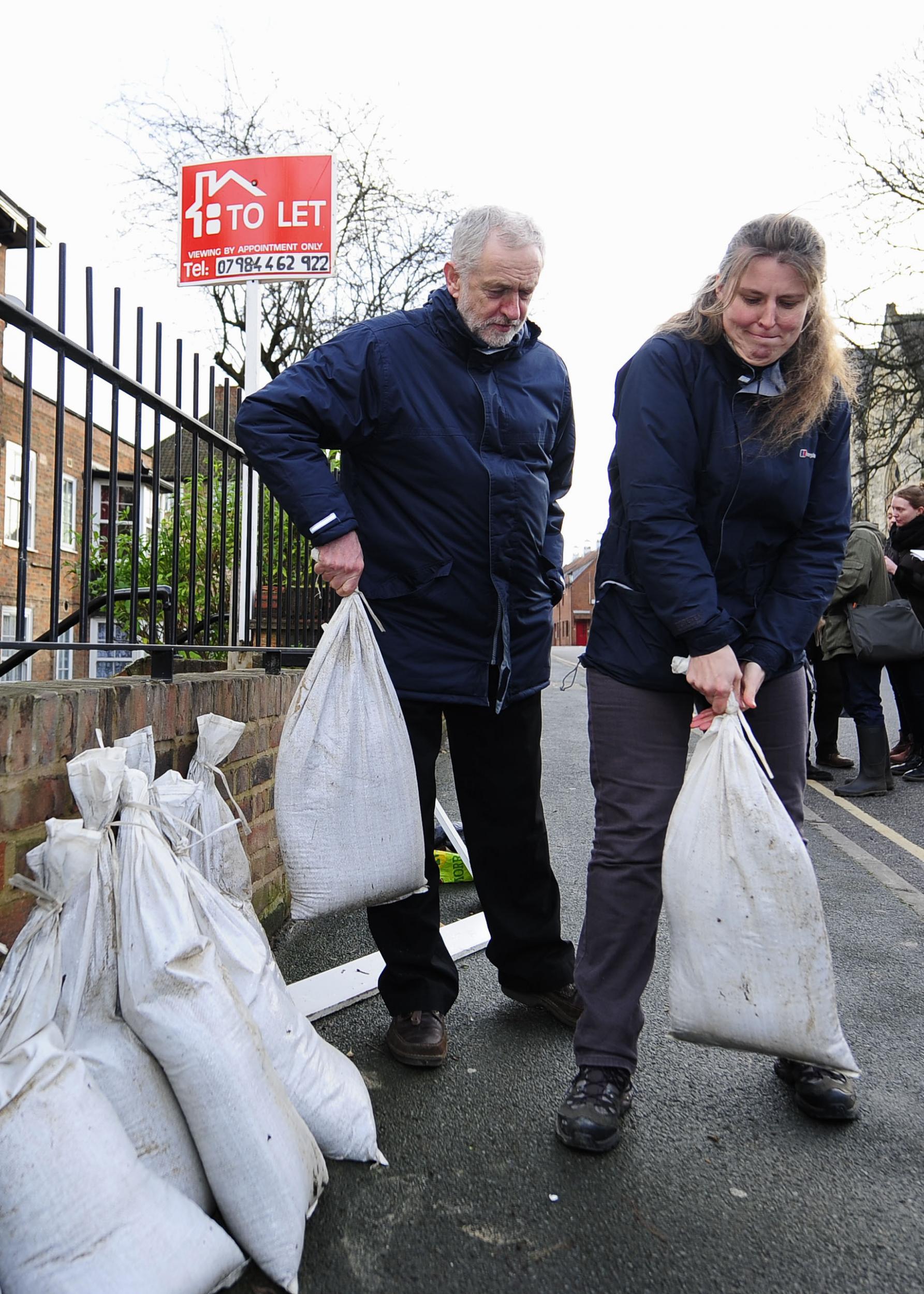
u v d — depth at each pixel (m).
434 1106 2.41
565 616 84.56
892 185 21.31
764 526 2.34
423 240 18.30
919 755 7.06
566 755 8.34
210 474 3.41
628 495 2.26
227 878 2.41
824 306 2.27
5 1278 1.49
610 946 2.32
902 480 26.47
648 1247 1.90
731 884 2.13
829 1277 1.82
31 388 2.26
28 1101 1.53
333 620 2.45
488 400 2.55
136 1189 1.57
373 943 3.54
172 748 2.77
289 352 18.23
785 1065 2.49
